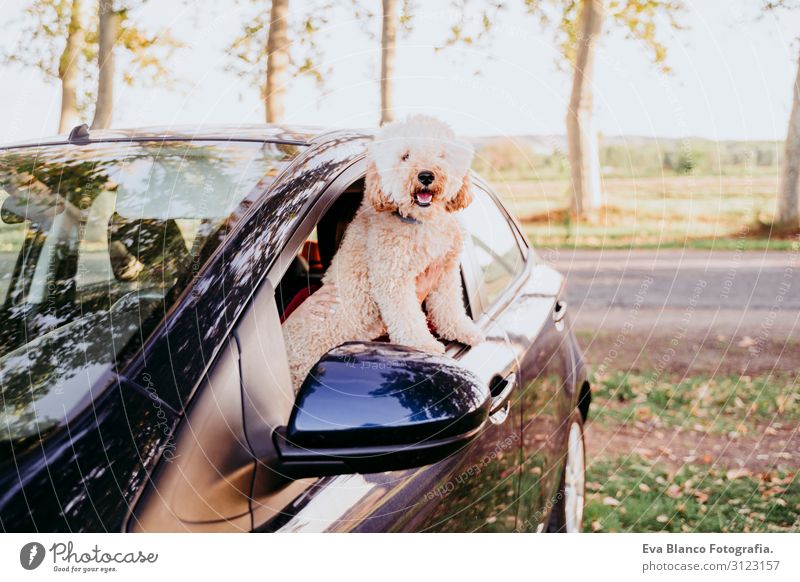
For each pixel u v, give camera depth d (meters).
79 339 1.36
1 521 1.05
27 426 1.18
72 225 1.71
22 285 1.62
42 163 1.91
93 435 1.15
